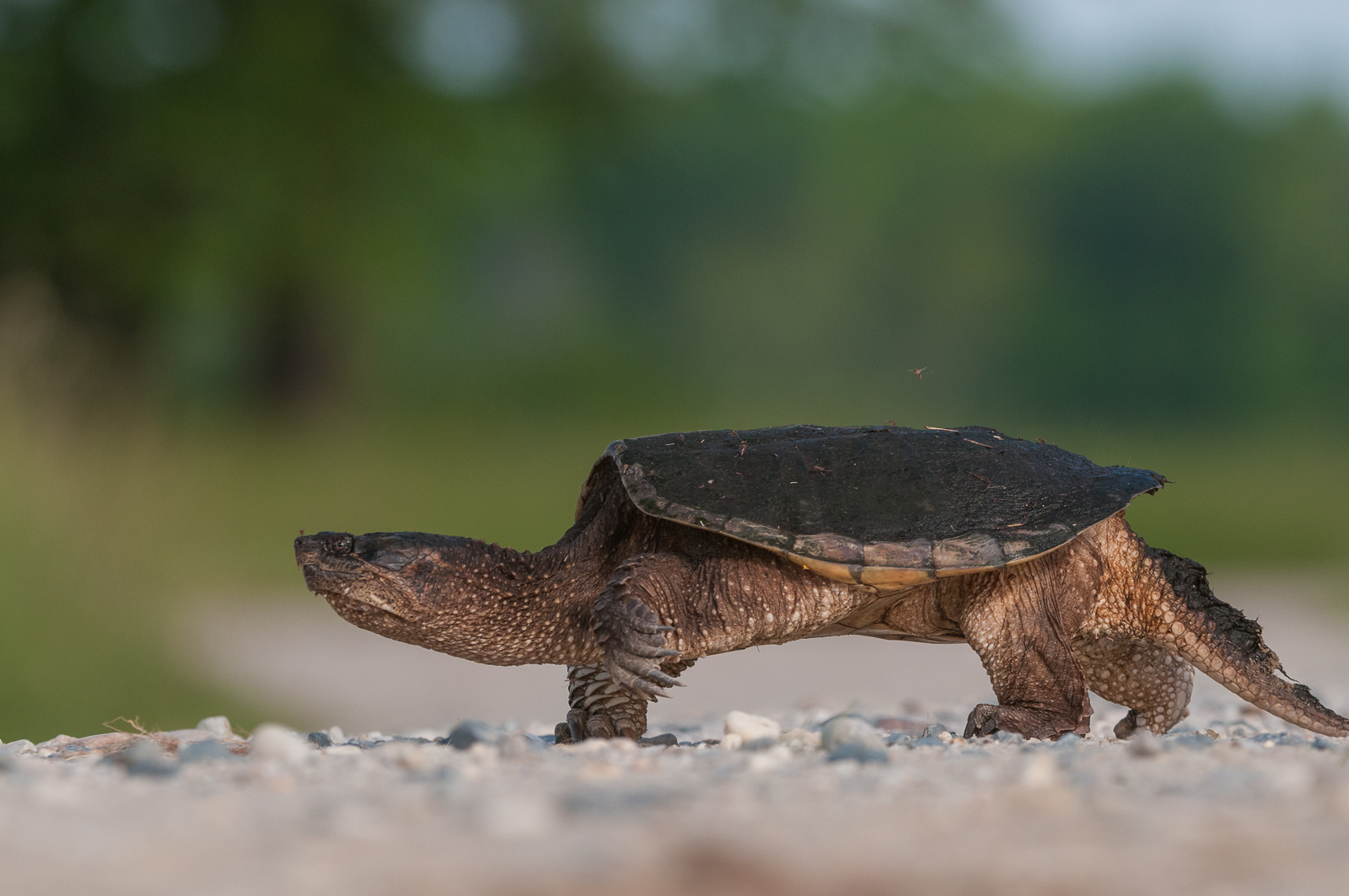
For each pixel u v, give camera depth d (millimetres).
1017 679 10367
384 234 66062
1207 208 130250
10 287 49688
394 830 5453
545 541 39781
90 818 5766
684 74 71938
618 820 5625
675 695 21516
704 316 130875
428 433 63344
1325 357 130000
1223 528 52156
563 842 5195
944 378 131250
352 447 53844
